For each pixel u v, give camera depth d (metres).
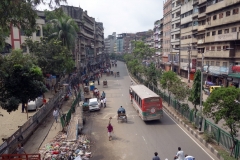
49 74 34.81
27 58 15.87
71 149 14.88
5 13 10.20
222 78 37.44
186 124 19.89
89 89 40.47
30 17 11.17
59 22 41.09
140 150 15.16
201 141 16.34
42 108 22.23
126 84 48.56
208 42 40.03
